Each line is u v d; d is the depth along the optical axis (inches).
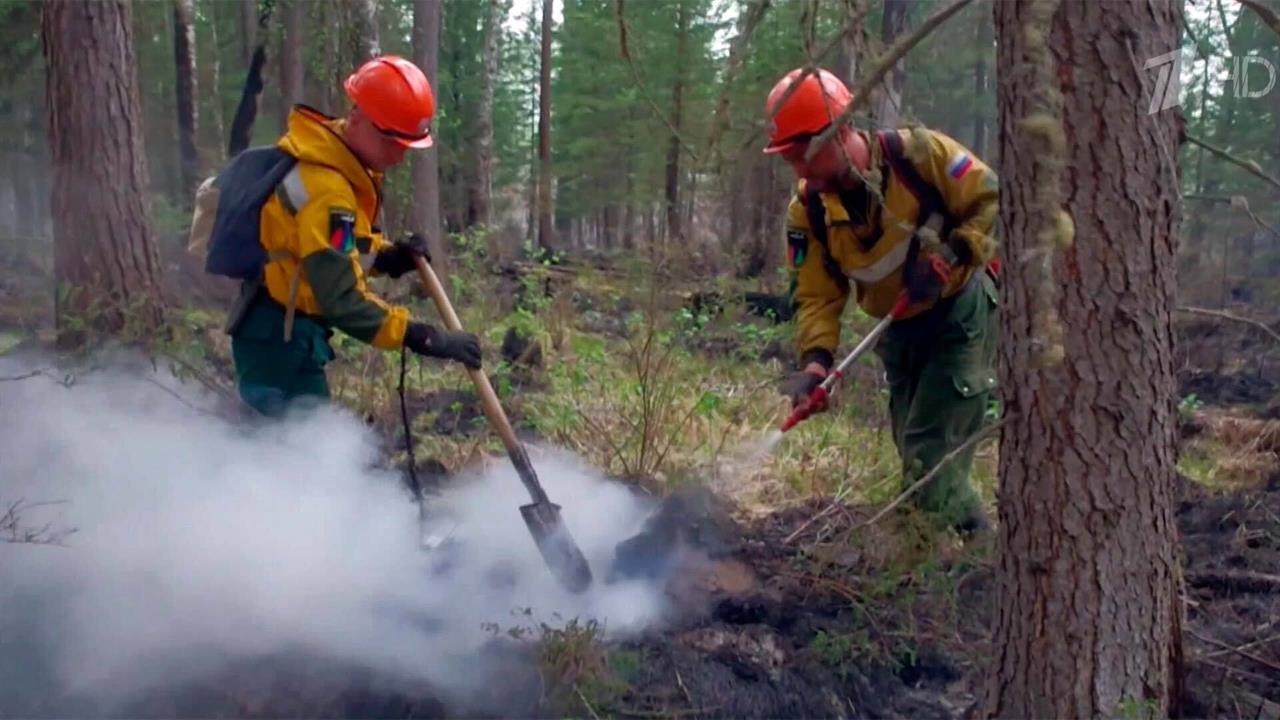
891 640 124.9
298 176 132.3
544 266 314.0
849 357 141.0
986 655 116.6
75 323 181.5
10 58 496.7
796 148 133.3
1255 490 188.2
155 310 201.6
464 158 689.0
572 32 746.2
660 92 561.6
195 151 502.6
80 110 194.4
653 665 120.3
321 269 131.2
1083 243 82.9
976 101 498.0
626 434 195.9
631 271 215.9
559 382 219.1
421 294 285.3
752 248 360.2
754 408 208.1
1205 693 108.3
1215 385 290.8
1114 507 85.6
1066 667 88.1
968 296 145.9
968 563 133.3
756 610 132.9
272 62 625.0
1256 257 346.3
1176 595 92.6
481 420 209.5
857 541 142.3
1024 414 88.1
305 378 146.3
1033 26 67.2
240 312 140.3
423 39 413.7
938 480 148.1
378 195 140.7
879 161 135.7
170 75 628.1
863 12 80.0
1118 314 83.3
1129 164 81.7
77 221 197.0
